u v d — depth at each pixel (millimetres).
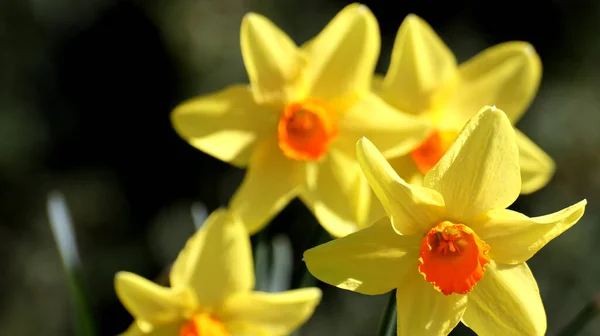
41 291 1058
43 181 1074
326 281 409
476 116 402
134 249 1087
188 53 1053
